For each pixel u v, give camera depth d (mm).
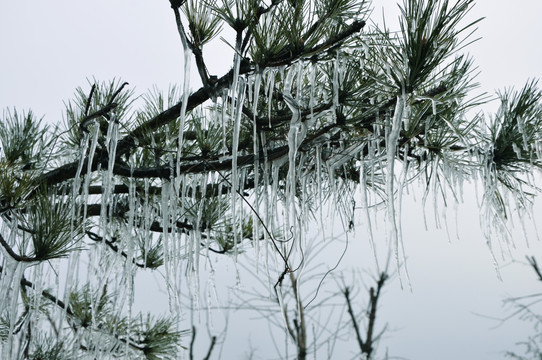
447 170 2070
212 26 1906
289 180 2270
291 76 1979
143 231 2814
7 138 2434
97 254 2945
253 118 2082
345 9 1863
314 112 2002
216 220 2789
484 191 2068
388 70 1721
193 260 2816
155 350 3279
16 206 2006
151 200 2713
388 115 1947
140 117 2492
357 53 1984
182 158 2375
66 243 2014
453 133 2012
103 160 2414
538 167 2014
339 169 2568
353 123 2033
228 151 2330
